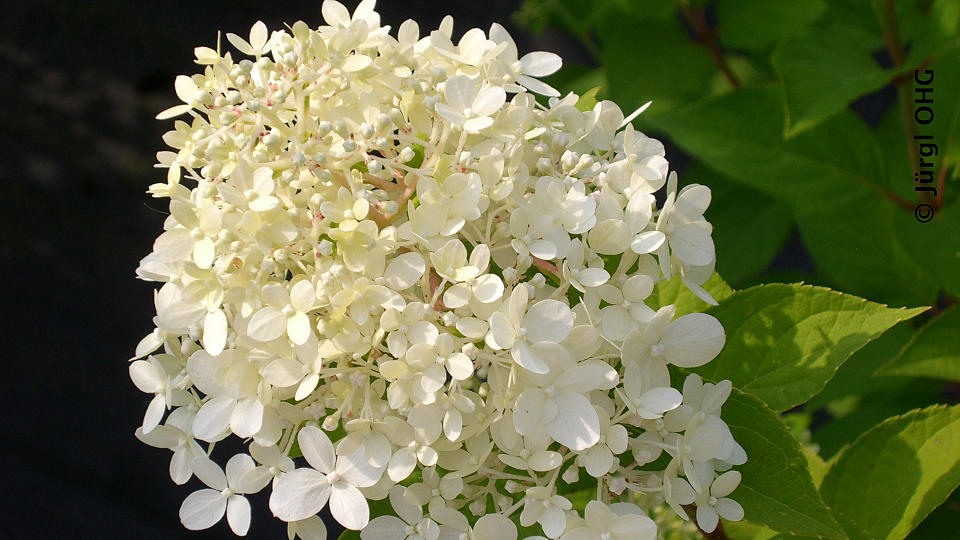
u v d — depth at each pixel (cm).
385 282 50
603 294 50
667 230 52
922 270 67
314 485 50
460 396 50
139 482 124
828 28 70
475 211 50
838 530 51
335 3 55
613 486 51
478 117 51
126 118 151
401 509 51
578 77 92
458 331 51
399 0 148
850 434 69
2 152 148
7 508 122
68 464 125
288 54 51
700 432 50
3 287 138
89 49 156
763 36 74
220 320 50
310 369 50
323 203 50
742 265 80
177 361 53
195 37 154
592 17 91
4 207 144
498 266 53
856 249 70
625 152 53
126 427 127
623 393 50
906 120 67
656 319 50
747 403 52
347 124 52
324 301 50
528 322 49
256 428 51
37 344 133
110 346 133
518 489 51
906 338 69
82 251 140
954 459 56
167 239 50
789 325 55
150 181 145
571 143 54
